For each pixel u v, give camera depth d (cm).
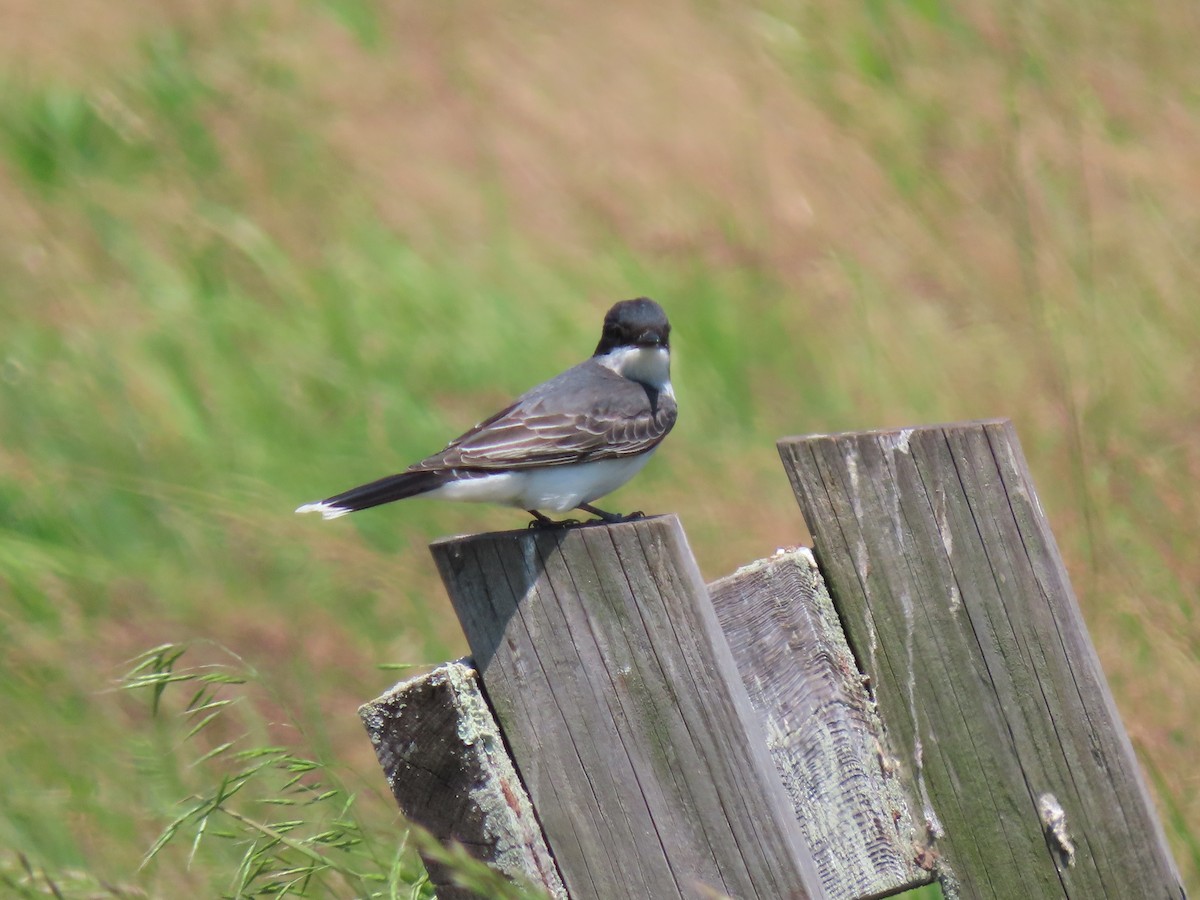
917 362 1397
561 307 1545
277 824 711
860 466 631
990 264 1486
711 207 1628
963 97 1722
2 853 788
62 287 1509
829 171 1639
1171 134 1653
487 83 1867
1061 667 630
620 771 593
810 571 638
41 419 1330
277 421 1375
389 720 610
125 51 1914
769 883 586
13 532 1159
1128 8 1834
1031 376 1336
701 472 1272
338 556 1146
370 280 1558
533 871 603
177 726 909
